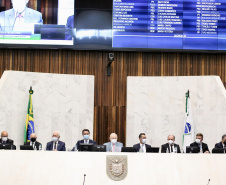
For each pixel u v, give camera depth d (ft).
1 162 31.48
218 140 46.34
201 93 47.57
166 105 49.08
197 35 50.16
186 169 31.81
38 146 39.65
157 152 35.24
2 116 45.88
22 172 31.27
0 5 49.39
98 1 50.01
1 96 45.83
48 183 31.07
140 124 49.55
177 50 50.01
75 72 50.62
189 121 46.88
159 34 49.96
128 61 50.96
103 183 31.17
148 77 49.75
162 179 31.48
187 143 46.52
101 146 33.99
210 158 32.14
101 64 50.88
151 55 50.98
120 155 31.81
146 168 31.65
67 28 49.67
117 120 50.62
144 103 49.65
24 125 47.26
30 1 49.60
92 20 49.88
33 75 48.26
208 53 51.16
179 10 50.11
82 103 49.80
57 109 49.03
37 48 49.39
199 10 50.29
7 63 50.24
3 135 41.11
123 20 49.90
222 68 50.80
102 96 50.72
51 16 49.62
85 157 31.73
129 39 49.88
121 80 50.90
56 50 50.57
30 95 46.68
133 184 31.27
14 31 49.34
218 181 31.63
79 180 31.17
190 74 50.93
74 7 49.78
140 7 49.96
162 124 49.01
